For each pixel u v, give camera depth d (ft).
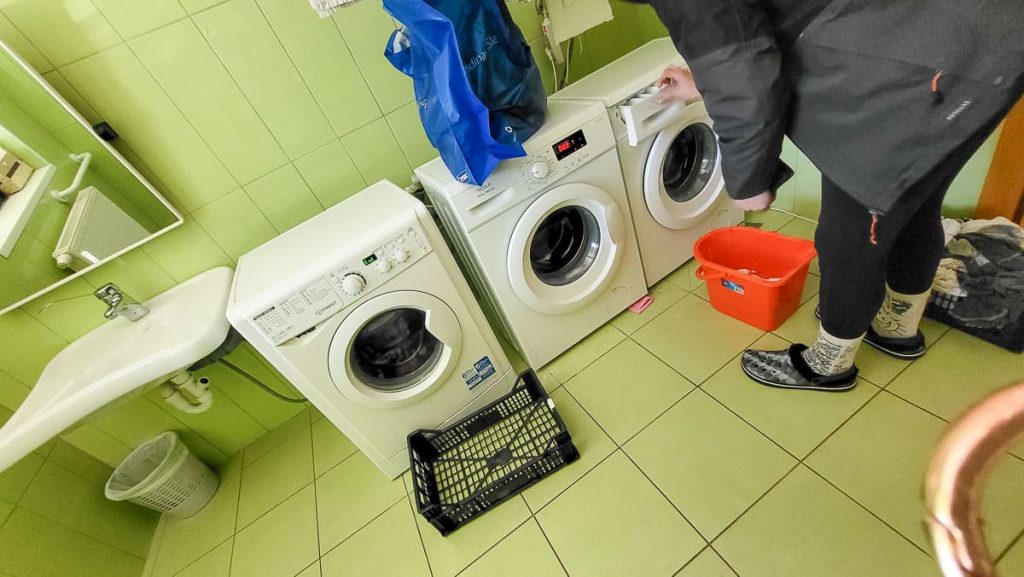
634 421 4.59
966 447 0.97
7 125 3.94
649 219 5.39
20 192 4.16
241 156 4.79
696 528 3.65
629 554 3.67
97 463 5.25
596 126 4.49
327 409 4.32
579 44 6.18
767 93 2.15
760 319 4.82
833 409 3.98
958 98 1.86
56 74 3.95
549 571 3.79
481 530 4.26
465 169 3.91
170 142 4.47
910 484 3.36
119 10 3.92
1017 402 0.97
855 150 2.27
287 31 4.52
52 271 4.39
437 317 4.33
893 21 1.89
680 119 4.81
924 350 4.05
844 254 2.97
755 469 3.83
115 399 3.84
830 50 2.10
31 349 4.58
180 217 4.69
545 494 4.32
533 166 4.26
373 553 4.43
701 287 5.76
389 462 4.94
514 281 4.69
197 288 4.78
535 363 5.48
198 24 4.19
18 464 4.45
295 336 3.85
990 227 4.02
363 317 4.00
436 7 3.59
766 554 3.34
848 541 3.23
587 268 5.19
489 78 3.91
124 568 4.92
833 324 3.45
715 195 5.63
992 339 3.85
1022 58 1.68
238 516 5.29
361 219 4.29
